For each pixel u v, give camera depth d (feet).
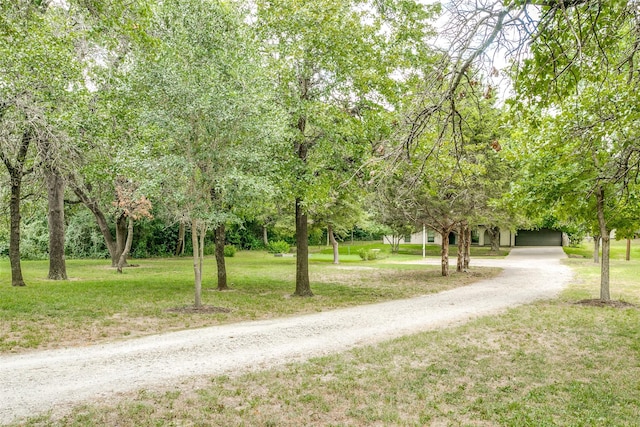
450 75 14.76
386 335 31.78
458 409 18.37
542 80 16.51
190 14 40.45
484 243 182.29
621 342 29.19
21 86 35.55
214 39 40.96
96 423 16.92
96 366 24.48
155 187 37.81
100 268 91.25
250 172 42.78
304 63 47.19
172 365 24.66
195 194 40.55
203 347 28.66
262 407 18.62
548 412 18.03
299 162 47.83
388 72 44.62
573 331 32.27
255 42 45.16
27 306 41.86
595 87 23.40
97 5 30.78
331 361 25.05
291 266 100.63
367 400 19.36
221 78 39.81
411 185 18.20
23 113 37.14
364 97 46.65
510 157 43.09
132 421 17.15
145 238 137.28
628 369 23.62
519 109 17.58
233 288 60.39
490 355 26.27
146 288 57.93
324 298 52.03
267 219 114.11
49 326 34.60
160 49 37.14
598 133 21.68
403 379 21.97
